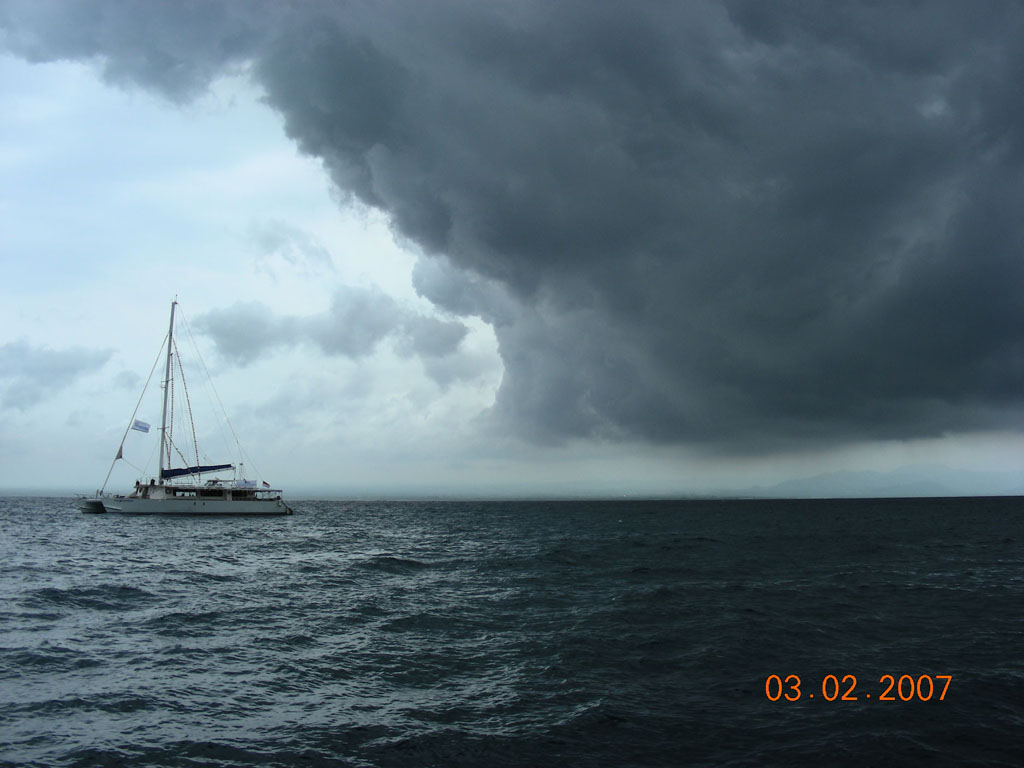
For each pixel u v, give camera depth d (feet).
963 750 36.22
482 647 60.49
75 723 40.24
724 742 37.52
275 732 39.17
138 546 169.99
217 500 304.09
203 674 51.34
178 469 307.58
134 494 304.30
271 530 246.06
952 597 87.76
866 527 271.49
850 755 35.53
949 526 274.16
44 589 90.74
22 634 63.77
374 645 61.21
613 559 141.69
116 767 33.88
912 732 38.83
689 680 49.75
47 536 199.31
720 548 169.89
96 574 110.63
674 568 123.65
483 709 43.29
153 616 73.92
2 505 506.89
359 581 106.73
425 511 523.70
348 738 38.22
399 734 38.83
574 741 37.70
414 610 79.20
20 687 47.19
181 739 37.86
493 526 296.92
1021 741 37.47
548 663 54.65
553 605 82.53
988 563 130.82
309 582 104.99
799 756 35.45
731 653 57.41
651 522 334.65
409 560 138.92
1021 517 358.84
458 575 114.83
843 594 90.43
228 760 34.99
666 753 36.04
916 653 57.31
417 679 50.34
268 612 77.56
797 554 151.74
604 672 51.98
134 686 47.88
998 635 64.28
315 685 48.80
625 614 75.82
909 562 133.18
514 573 117.19
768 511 510.99
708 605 81.71
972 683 48.47
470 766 34.40
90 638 62.85
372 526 288.51
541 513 483.51
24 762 34.27
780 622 70.49
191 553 153.69
